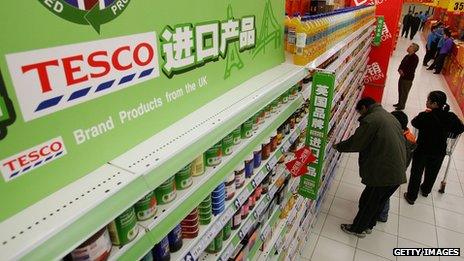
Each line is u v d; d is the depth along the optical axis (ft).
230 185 4.72
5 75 1.87
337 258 11.20
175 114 3.50
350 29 11.49
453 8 30.71
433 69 39.34
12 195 2.05
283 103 6.25
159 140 3.11
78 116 2.39
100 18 2.39
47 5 2.01
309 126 7.15
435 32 40.29
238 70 4.79
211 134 3.34
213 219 4.47
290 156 8.20
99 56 2.44
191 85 3.70
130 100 2.85
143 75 2.93
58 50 2.13
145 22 2.82
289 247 9.08
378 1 21.77
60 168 2.32
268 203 6.58
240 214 5.42
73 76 2.27
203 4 3.60
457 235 12.24
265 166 5.82
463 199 14.30
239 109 3.89
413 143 11.84
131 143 2.94
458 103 26.68
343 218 13.19
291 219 8.71
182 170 3.53
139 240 2.91
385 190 10.96
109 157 2.72
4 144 1.95
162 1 2.98
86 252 2.46
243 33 4.70
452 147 13.64
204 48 3.80
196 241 4.11
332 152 13.48
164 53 3.15
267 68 5.93
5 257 1.75
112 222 2.72
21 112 2.00
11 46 1.87
